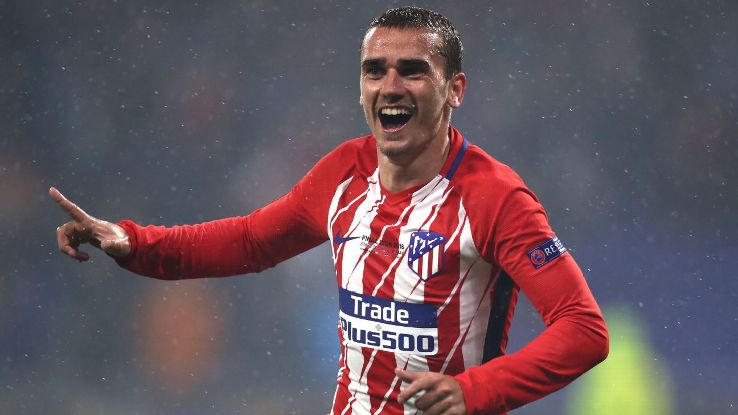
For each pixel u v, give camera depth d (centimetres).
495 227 944
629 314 4125
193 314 3809
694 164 5616
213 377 3241
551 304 924
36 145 5131
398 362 977
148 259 1095
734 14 5794
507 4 5750
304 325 3853
